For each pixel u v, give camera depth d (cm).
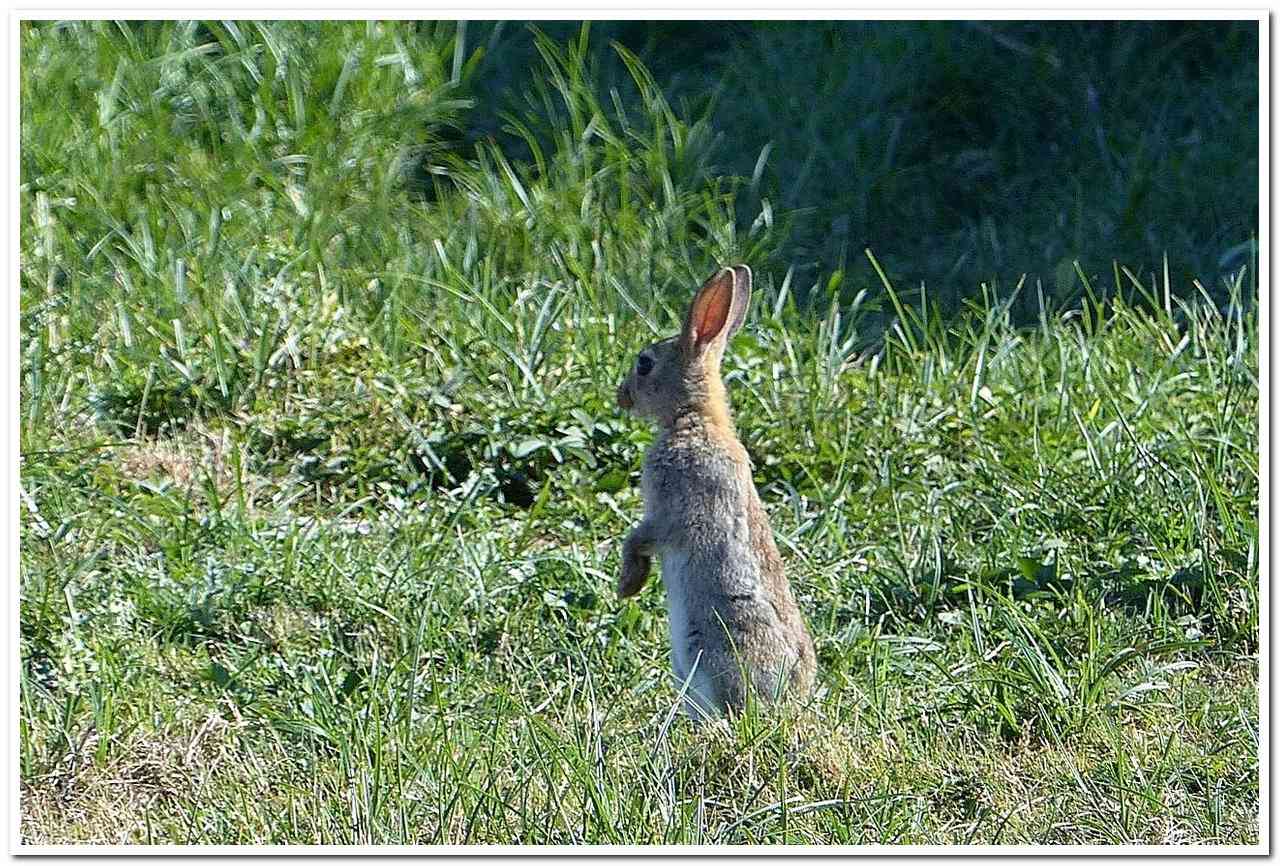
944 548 1195
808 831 922
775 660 1005
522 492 1306
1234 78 1825
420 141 1689
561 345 1415
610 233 1577
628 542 1034
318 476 1291
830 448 1321
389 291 1486
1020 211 1728
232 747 986
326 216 1555
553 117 1688
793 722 979
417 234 1578
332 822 921
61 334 1395
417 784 940
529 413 1329
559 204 1595
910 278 1633
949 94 1816
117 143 1600
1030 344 1487
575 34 1856
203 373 1358
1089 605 1127
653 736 988
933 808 955
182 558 1154
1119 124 1795
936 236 1698
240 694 1023
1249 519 1177
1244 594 1123
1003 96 1819
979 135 1803
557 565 1156
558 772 940
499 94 1786
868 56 1817
